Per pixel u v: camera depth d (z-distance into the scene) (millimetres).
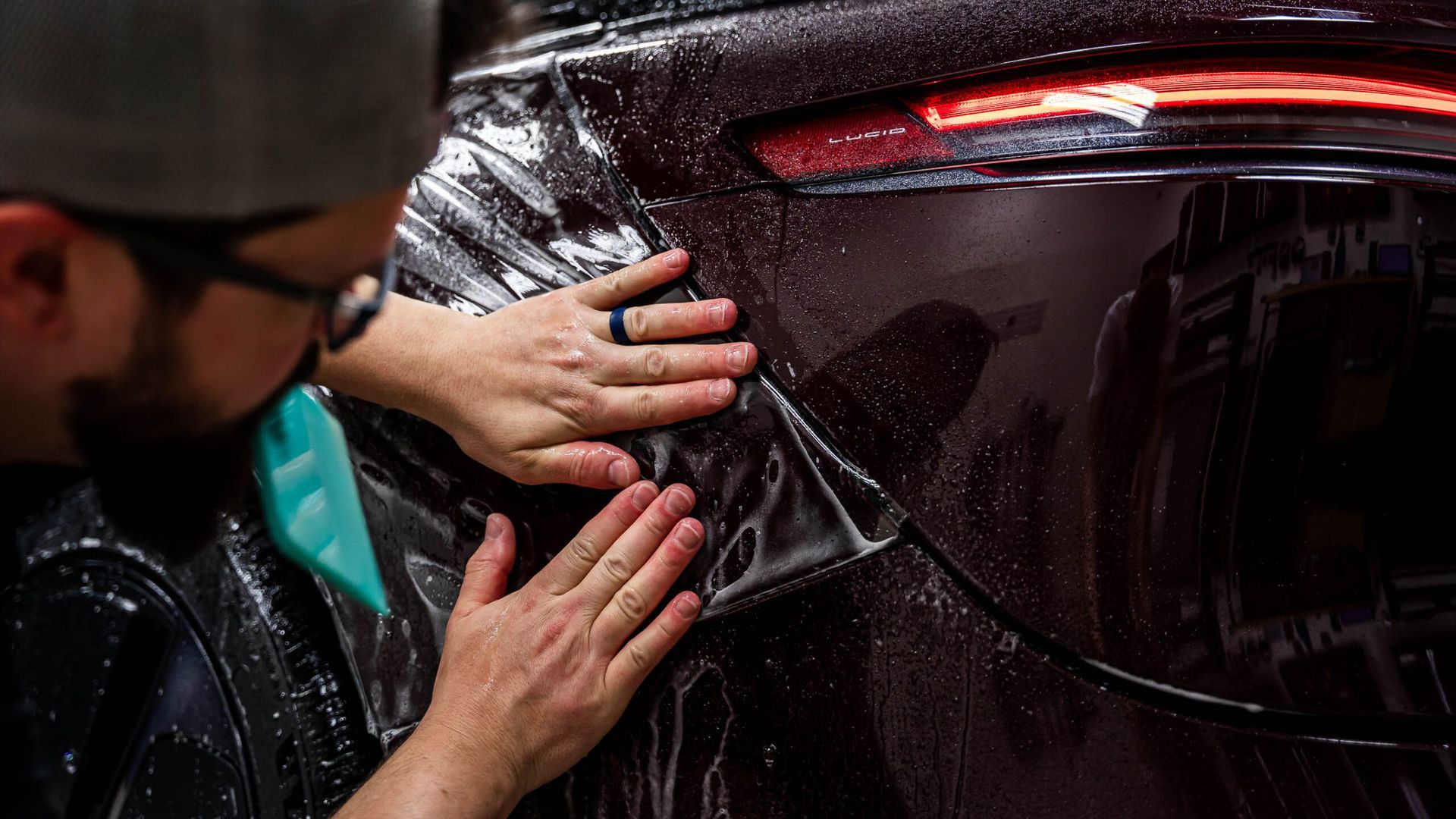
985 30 948
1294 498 807
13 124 496
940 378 866
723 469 932
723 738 905
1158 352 815
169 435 669
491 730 914
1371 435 801
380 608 1084
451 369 1025
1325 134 835
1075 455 828
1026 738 831
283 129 525
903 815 854
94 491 1368
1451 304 792
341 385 1066
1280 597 811
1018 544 836
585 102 1099
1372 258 798
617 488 971
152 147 508
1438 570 808
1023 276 850
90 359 595
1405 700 809
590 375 969
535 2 1237
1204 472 809
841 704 873
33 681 1341
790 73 1001
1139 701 820
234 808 1198
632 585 921
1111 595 821
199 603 1259
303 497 1144
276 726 1188
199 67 495
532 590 963
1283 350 803
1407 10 886
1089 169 857
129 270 551
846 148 946
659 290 979
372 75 541
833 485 889
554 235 1058
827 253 919
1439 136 834
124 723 1283
